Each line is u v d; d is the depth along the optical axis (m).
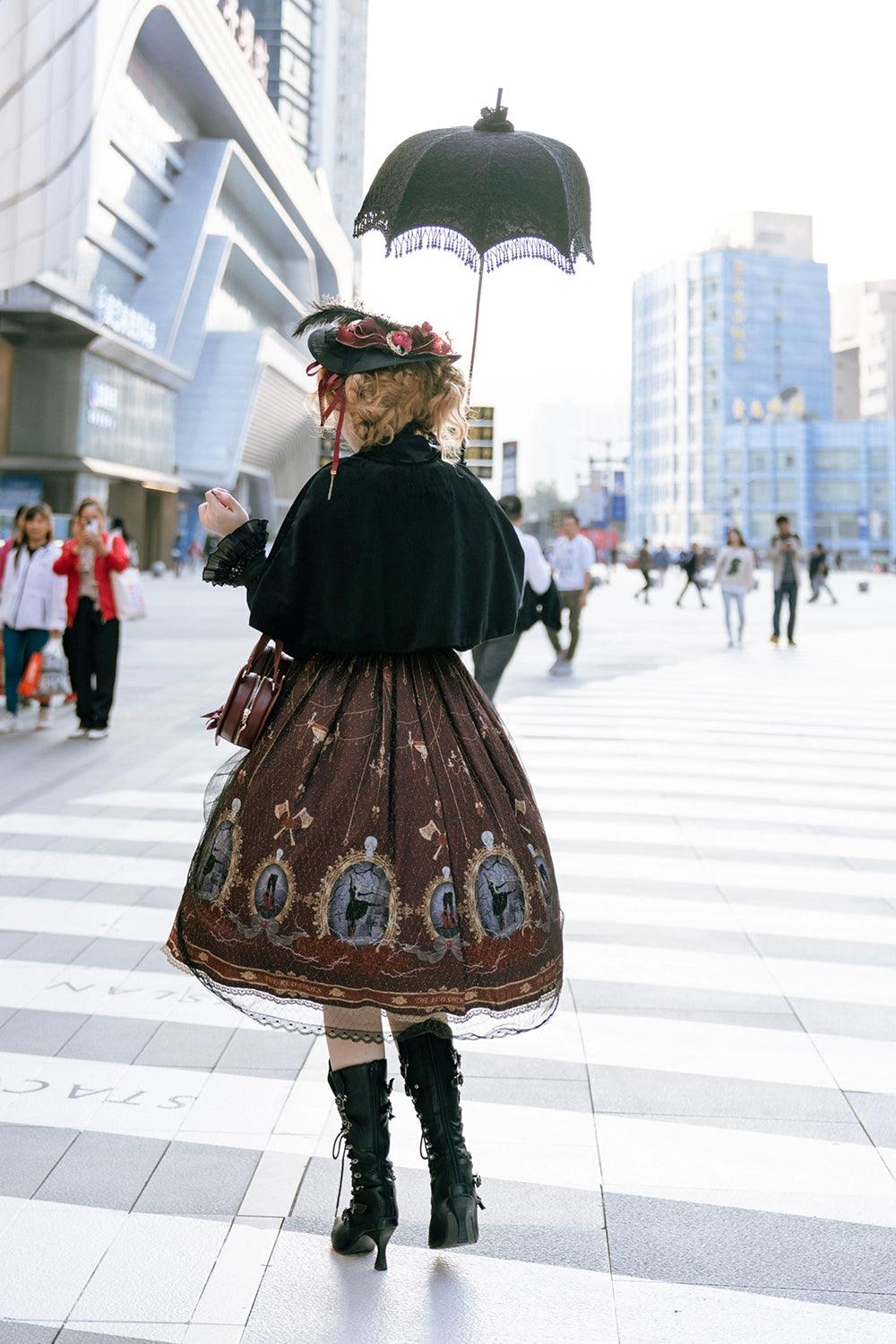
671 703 10.73
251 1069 3.02
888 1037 3.28
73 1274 2.09
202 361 58.88
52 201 29.09
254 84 55.81
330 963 1.95
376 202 2.47
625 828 5.86
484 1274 2.12
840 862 5.25
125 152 45.09
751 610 27.67
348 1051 2.10
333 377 2.09
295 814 1.99
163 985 3.63
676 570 67.12
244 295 69.50
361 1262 2.15
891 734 9.13
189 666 13.22
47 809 6.16
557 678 12.76
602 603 30.98
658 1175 2.49
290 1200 2.36
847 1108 2.82
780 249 153.88
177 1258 2.14
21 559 8.62
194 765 7.46
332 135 90.62
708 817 6.12
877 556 108.31
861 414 164.62
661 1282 2.10
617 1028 3.33
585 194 2.51
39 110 28.61
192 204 51.56
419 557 2.03
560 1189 2.43
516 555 2.23
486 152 2.39
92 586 8.48
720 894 4.71
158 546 54.16
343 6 121.50
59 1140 2.61
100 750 8.02
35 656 8.84
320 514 2.02
